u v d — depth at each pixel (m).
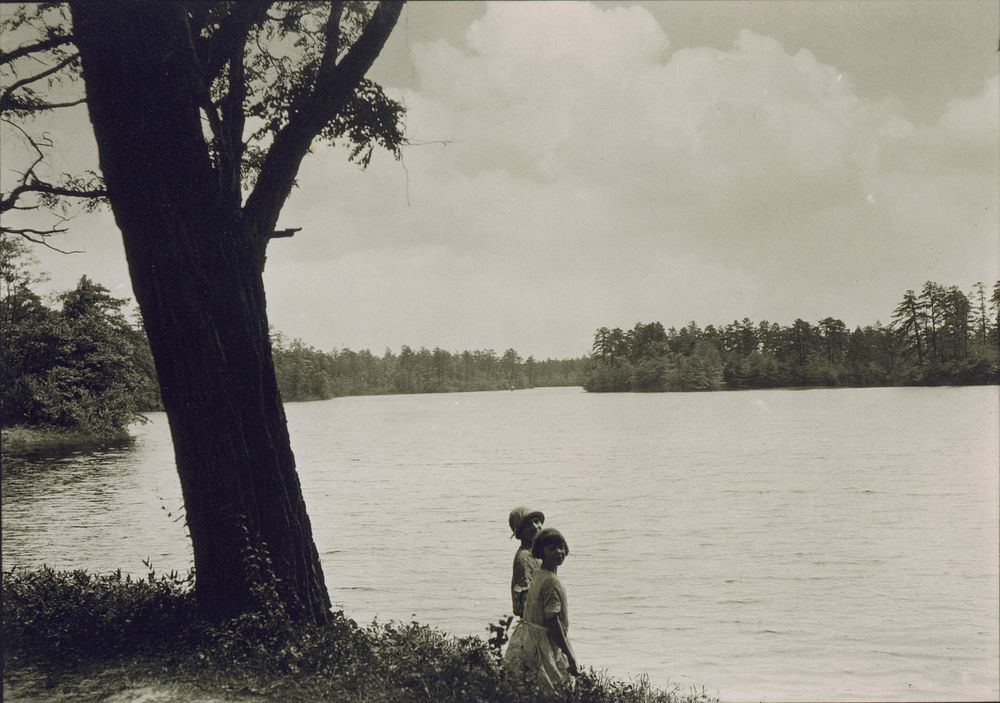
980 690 10.91
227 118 7.70
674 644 13.66
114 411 68.81
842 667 12.23
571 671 6.41
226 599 7.15
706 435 73.75
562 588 6.52
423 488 39.97
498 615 15.24
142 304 7.15
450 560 21.05
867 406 106.62
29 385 64.31
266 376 7.39
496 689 6.11
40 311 65.19
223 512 7.12
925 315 104.44
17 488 37.81
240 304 7.23
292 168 7.78
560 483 41.22
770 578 19.09
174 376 7.12
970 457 49.38
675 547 23.34
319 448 70.00
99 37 6.80
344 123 9.02
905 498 33.47
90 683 6.08
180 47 7.00
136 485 38.84
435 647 7.12
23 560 19.80
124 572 17.86
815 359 177.88
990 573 19.42
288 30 8.77
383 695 6.02
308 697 5.94
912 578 19.00
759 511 30.55
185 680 6.14
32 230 9.59
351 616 15.14
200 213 7.09
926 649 13.37
